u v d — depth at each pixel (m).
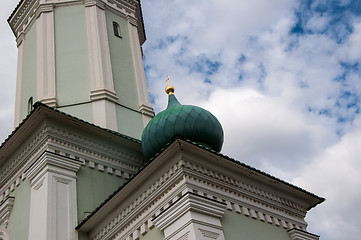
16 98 16.25
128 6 18.95
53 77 15.25
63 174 11.52
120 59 16.70
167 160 9.55
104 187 12.30
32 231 10.70
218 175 9.91
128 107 15.45
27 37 17.50
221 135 12.14
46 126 12.10
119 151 13.38
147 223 9.47
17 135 12.57
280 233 10.53
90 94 14.88
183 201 8.60
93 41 16.25
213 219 8.78
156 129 11.65
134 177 9.82
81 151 12.50
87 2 17.31
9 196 12.41
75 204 11.22
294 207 11.53
